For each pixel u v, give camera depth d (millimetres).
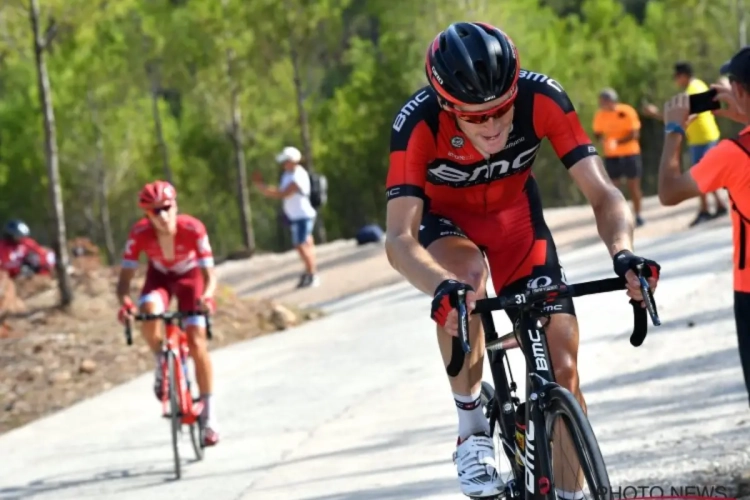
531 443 5758
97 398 16328
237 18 48188
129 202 61031
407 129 6285
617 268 5340
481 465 6336
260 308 21812
